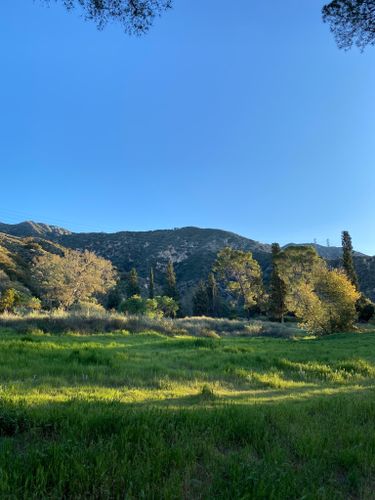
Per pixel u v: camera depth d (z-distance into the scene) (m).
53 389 8.20
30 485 3.37
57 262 65.25
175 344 20.11
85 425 4.69
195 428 4.93
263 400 8.33
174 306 73.94
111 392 8.17
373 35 8.03
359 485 3.79
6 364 10.98
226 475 3.85
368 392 9.70
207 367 13.22
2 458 3.74
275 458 4.12
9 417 4.82
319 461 4.18
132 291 88.38
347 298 39.03
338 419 5.92
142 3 6.72
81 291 66.56
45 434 4.69
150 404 7.12
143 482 3.50
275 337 39.09
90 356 12.62
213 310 84.50
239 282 81.94
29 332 21.52
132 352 15.88
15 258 79.19
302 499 3.30
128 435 4.42
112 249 161.38
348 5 7.90
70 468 3.59
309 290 41.84
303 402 7.85
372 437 4.94
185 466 3.89
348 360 15.19
